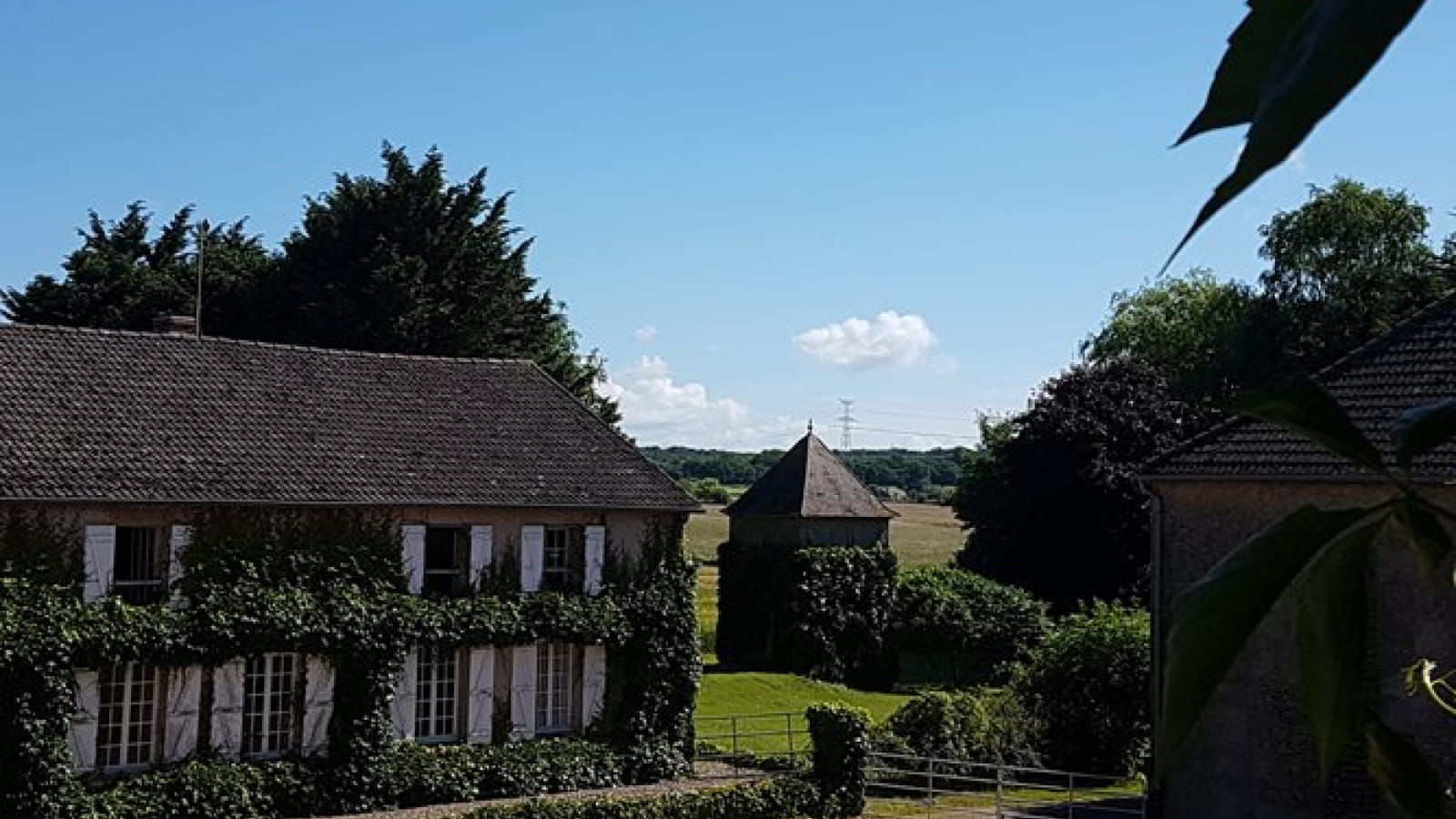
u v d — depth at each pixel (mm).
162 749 28938
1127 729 33094
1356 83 841
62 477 28281
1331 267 52594
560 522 34500
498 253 57250
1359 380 20047
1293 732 19312
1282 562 1193
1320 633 1202
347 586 31203
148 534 29484
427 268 55188
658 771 34969
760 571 52750
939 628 50594
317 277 54719
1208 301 64062
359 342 53125
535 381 38812
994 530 54969
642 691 35094
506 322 57406
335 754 30719
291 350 35844
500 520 33531
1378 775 1334
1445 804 1309
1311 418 1270
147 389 32312
